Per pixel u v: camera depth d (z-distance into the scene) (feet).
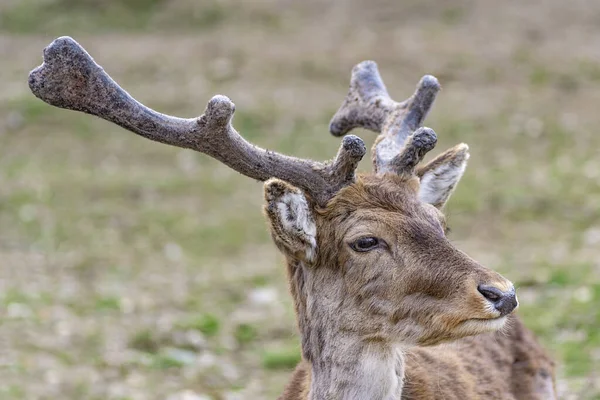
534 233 53.16
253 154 21.04
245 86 85.56
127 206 62.08
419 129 21.12
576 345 36.78
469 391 22.80
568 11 97.55
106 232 57.26
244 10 103.76
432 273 20.08
